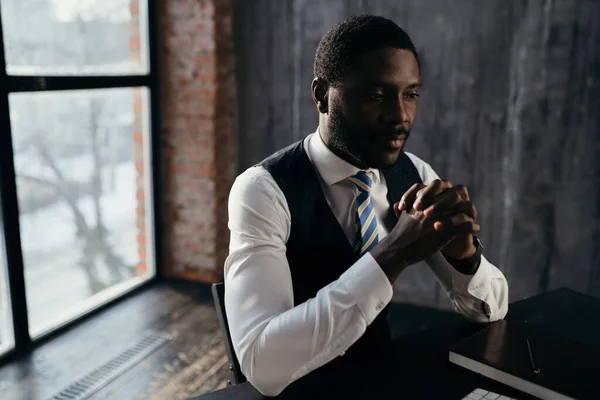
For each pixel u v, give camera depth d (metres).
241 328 0.97
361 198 1.14
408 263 0.91
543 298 1.33
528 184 2.63
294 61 2.93
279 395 0.92
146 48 2.98
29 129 2.68
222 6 2.91
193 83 2.99
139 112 3.09
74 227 2.98
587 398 0.82
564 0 2.42
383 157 0.98
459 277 1.12
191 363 2.35
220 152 3.08
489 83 2.60
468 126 2.68
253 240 1.04
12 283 2.37
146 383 2.20
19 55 2.41
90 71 2.68
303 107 2.96
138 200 3.18
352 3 2.75
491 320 1.16
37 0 2.46
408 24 2.68
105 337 2.57
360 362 1.01
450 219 0.88
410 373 0.97
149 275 3.23
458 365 0.98
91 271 3.10
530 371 0.90
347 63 0.94
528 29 2.49
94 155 2.99
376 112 0.95
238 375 1.12
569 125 2.53
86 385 2.18
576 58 2.46
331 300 0.91
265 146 3.09
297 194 1.12
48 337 2.54
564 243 2.64
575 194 2.59
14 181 2.34
